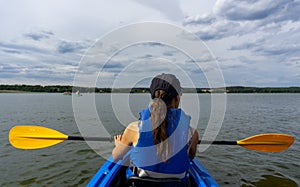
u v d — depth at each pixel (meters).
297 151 5.33
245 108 16.88
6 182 3.63
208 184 2.46
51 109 14.71
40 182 3.64
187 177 2.29
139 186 1.89
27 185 3.54
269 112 13.85
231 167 4.34
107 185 2.43
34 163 4.44
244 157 4.91
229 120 10.27
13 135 3.50
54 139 3.46
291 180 3.79
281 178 3.86
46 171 4.05
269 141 3.54
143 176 1.91
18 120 9.66
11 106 17.38
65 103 21.03
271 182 3.71
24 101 24.94
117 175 2.76
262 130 7.84
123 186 2.77
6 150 5.25
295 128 8.25
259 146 3.54
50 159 4.66
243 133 7.33
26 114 11.84
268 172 4.10
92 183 2.44
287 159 4.79
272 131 7.65
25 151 5.17
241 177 3.90
